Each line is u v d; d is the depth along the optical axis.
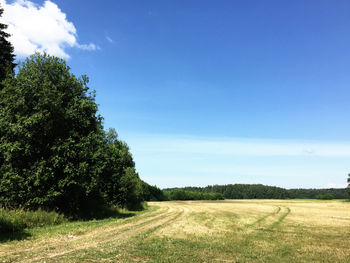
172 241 11.85
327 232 16.53
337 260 9.14
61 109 20.11
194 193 128.12
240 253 9.91
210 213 32.12
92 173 20.67
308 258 9.34
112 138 52.66
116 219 21.16
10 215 13.88
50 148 19.48
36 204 18.58
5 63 29.02
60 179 19.36
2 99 19.95
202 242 11.97
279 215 30.61
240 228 17.86
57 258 8.21
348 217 28.36
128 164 54.69
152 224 18.38
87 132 22.72
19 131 18.02
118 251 9.43
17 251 9.02
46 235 12.27
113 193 33.12
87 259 8.21
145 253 9.30
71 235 12.65
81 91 23.28
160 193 115.25
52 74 21.66
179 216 26.22
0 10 28.81
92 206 24.59
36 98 19.86
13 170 18.16
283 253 10.09
